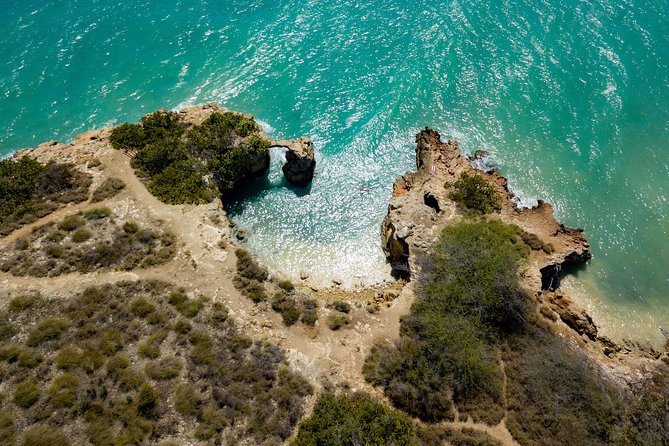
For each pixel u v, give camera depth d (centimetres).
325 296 4628
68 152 5388
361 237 5209
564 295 4594
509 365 3894
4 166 5075
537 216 5175
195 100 6394
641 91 6406
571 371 3791
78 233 4512
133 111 6275
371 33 7100
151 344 3716
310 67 6738
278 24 7244
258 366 3709
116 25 7231
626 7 7300
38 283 4125
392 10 7381
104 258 4366
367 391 3684
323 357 3897
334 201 5503
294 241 5156
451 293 4194
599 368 3978
